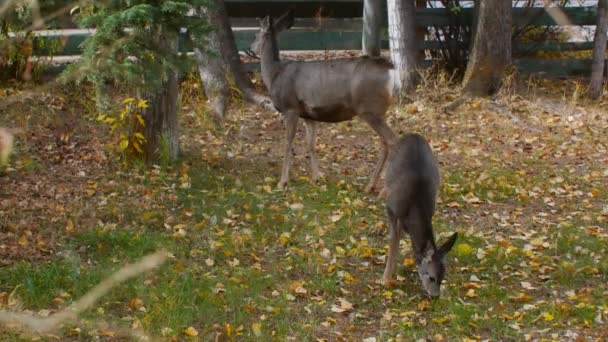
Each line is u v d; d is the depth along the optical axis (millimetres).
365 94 10523
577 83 16828
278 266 8672
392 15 15852
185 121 14031
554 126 14695
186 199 10391
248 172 11711
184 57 8680
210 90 14602
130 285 7824
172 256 8602
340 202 10633
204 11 14273
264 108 15047
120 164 11461
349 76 10555
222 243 9031
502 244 9328
